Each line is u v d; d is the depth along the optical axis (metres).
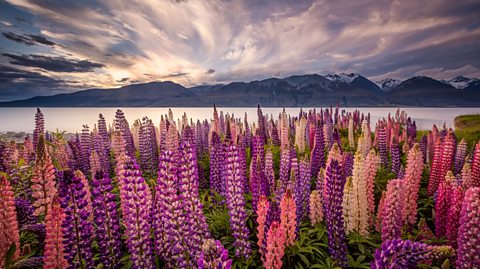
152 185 7.40
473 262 4.77
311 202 8.08
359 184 7.23
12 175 9.22
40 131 13.36
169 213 5.44
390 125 21.66
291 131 24.36
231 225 6.77
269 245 5.46
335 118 28.66
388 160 15.98
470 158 11.79
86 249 5.18
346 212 7.43
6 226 4.96
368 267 6.38
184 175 5.60
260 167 9.64
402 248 3.85
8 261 4.36
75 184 5.08
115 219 5.67
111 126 25.08
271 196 9.28
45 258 4.91
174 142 14.38
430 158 14.80
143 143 15.49
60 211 5.14
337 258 6.50
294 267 6.68
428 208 9.80
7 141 13.73
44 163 6.50
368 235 7.43
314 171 12.90
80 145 15.33
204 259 3.41
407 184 7.46
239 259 6.80
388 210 6.33
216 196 9.94
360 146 13.95
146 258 5.48
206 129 22.45
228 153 6.70
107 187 5.59
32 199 8.91
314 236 8.05
